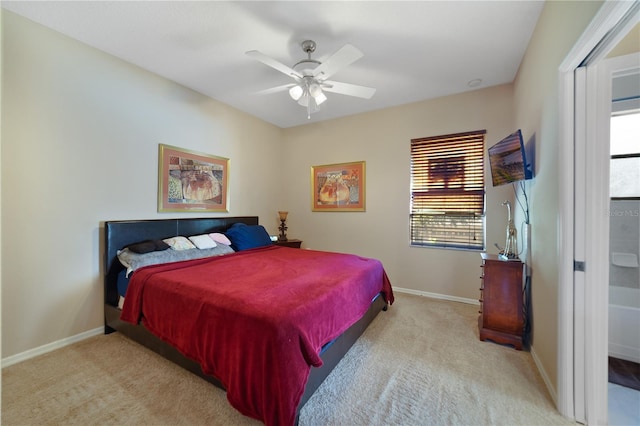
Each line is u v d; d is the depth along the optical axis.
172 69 3.02
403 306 3.37
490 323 2.52
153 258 2.66
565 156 1.68
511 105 3.28
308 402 1.78
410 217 3.91
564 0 1.70
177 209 3.35
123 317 2.39
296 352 1.56
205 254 3.13
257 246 3.78
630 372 2.04
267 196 4.74
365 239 4.24
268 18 2.23
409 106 3.88
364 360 2.23
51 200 2.38
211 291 1.95
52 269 2.39
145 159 3.03
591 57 1.56
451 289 3.63
